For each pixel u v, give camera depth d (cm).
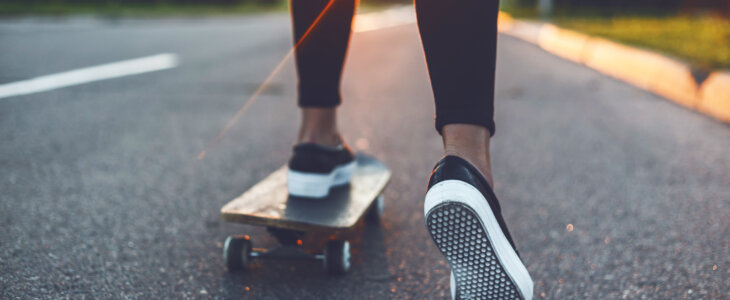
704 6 1317
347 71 609
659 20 1234
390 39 1130
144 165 243
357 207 146
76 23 1149
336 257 141
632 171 245
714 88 394
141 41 796
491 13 105
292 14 144
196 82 475
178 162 250
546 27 1195
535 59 757
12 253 151
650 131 326
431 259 155
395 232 174
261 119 345
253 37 944
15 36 788
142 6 1828
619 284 140
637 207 198
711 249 161
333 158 153
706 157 268
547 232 176
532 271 148
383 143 294
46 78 460
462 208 94
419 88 488
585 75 586
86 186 213
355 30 1484
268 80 504
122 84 450
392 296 135
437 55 106
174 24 1261
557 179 233
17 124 310
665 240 168
